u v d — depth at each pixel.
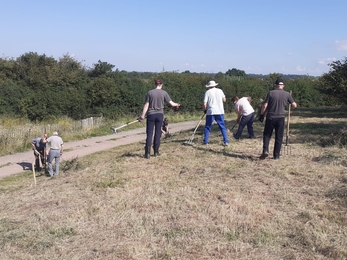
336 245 4.36
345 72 25.19
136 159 9.04
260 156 8.35
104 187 6.87
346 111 26.50
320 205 5.52
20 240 4.84
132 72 43.91
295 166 7.59
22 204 6.47
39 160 11.99
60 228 5.13
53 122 25.56
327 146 9.51
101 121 24.89
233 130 14.34
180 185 6.68
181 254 4.33
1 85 29.50
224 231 4.81
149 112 9.12
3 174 11.67
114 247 4.56
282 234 4.73
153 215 5.35
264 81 43.47
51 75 34.56
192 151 9.52
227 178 7.00
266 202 5.72
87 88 29.50
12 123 25.06
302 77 43.12
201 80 39.56
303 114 24.55
